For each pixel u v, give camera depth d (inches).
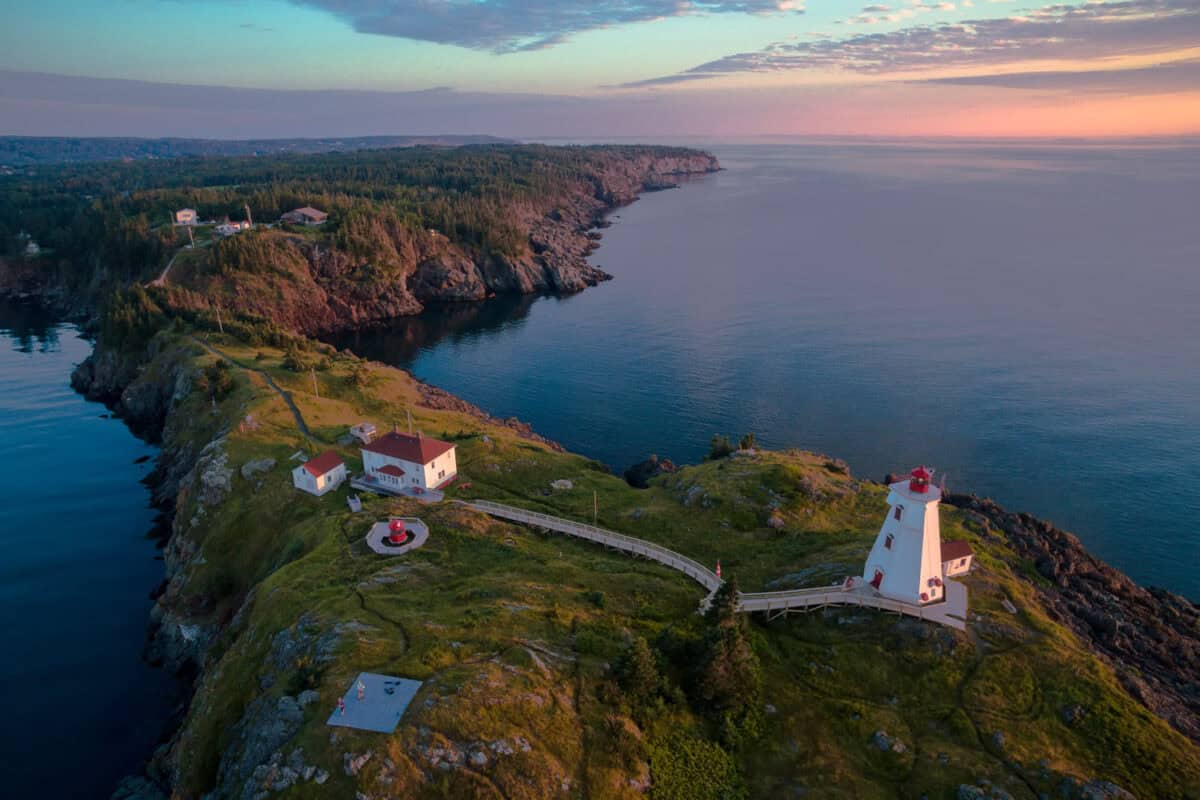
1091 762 1690.5
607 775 1513.3
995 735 1750.7
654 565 2571.4
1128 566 3319.4
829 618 2196.1
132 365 5871.1
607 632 1979.6
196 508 3351.4
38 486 4156.0
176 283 7313.0
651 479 3799.2
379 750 1441.9
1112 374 5546.3
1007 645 2042.3
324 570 2401.6
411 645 1817.2
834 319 7342.5
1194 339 6259.8
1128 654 2283.5
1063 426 4724.4
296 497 3262.8
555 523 2881.4
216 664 2314.2
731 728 1753.2
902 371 5826.8
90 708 2466.8
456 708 1544.0
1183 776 1646.2
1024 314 7224.4
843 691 1937.7
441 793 1392.7
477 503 3105.3
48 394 5816.9
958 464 4303.6
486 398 5698.8
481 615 1975.9
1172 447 4384.8
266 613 2198.6
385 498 3213.6
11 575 3255.4
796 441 4702.3
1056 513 3762.3
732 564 2659.9
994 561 2630.4
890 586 2197.3
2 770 2190.0
